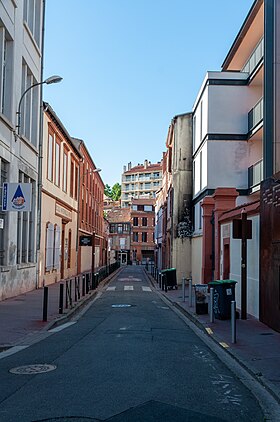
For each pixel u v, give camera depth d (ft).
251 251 48.32
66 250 111.65
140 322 45.47
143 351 30.45
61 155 102.32
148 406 18.93
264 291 42.83
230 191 64.39
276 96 51.72
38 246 78.69
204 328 41.29
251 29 79.87
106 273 133.59
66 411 18.22
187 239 103.81
